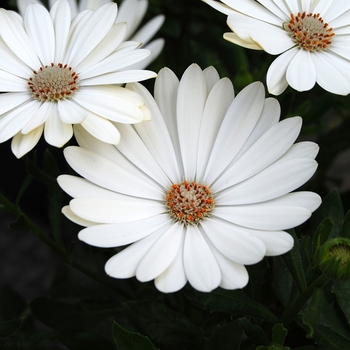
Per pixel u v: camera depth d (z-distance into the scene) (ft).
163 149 1.10
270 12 1.15
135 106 1.07
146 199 1.09
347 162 1.57
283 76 1.11
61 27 1.13
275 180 1.06
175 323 1.14
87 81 1.10
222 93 1.09
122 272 1.03
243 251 1.03
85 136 1.07
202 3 1.34
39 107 1.10
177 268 1.04
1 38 1.13
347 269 1.02
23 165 1.57
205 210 1.09
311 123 1.31
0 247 1.68
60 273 1.37
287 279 1.18
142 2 1.24
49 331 1.28
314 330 1.06
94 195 1.06
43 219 1.70
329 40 1.15
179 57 1.35
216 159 1.10
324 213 1.15
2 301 1.37
